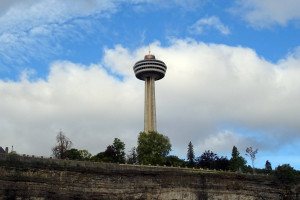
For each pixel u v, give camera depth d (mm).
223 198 96812
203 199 94625
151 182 90625
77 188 80500
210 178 98188
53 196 76875
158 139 128250
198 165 129375
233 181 100500
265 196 101875
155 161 117938
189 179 95375
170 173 94250
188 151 154750
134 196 87000
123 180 87375
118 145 125375
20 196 73125
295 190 104938
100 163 87000
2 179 72500
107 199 83125
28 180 75250
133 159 137000
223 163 129500
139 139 128250
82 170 82812
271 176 106500
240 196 99000
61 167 80562
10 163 74875
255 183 102875
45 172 78125
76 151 118312
